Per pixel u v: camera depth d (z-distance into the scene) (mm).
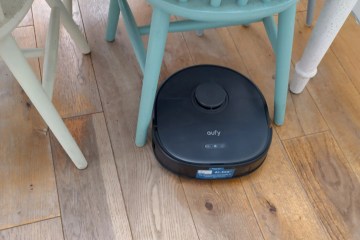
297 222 858
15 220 831
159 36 656
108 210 854
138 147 941
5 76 1018
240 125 861
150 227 838
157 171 911
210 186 896
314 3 1104
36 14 1132
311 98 1049
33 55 871
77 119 970
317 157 952
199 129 852
